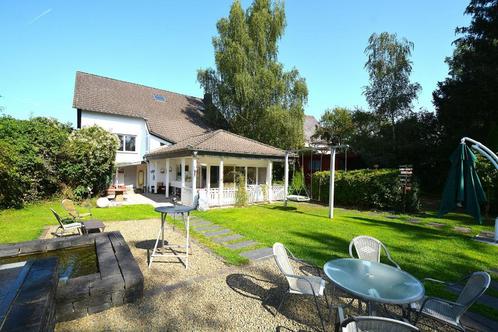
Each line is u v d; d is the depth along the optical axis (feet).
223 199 45.39
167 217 34.24
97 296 11.91
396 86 74.18
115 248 17.11
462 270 17.25
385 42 75.46
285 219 33.65
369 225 30.66
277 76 68.03
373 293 9.07
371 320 7.10
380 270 11.12
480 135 56.70
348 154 75.66
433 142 67.56
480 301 13.44
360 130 80.53
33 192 42.93
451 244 23.09
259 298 13.48
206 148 41.83
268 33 70.59
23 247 17.72
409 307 10.85
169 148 52.70
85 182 49.75
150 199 53.26
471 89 54.24
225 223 30.66
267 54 70.49
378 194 42.86
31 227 27.37
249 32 69.41
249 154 46.88
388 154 68.85
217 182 52.65
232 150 44.68
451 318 9.83
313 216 36.35
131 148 66.90
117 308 12.26
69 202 28.55
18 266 12.27
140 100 72.49
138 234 25.64
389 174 42.29
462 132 58.08
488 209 37.78
